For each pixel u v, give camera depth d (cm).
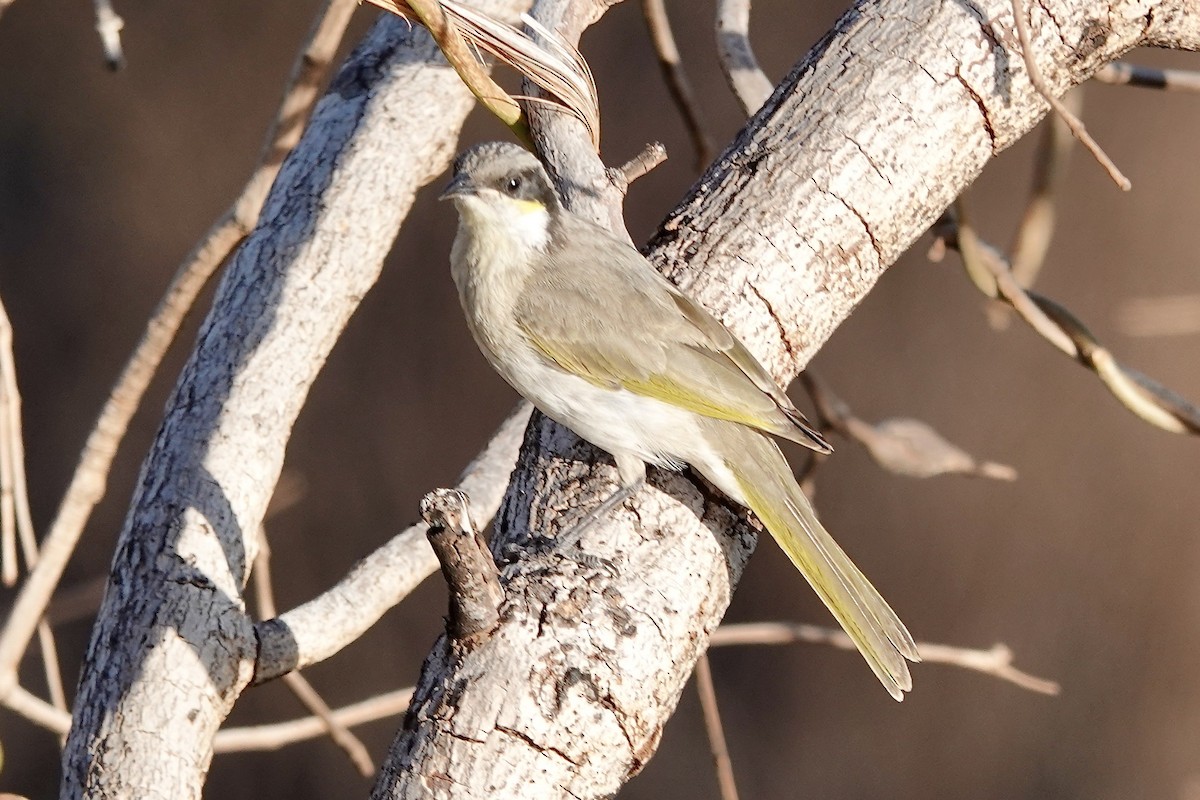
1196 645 1952
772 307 740
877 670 796
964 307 2064
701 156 1152
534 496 722
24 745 2152
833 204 736
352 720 959
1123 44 755
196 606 774
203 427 839
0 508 807
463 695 610
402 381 2283
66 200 2489
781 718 2114
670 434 805
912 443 1143
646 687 628
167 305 788
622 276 768
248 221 788
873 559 2077
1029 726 2009
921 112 737
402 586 827
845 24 766
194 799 745
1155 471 1981
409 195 952
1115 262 1983
